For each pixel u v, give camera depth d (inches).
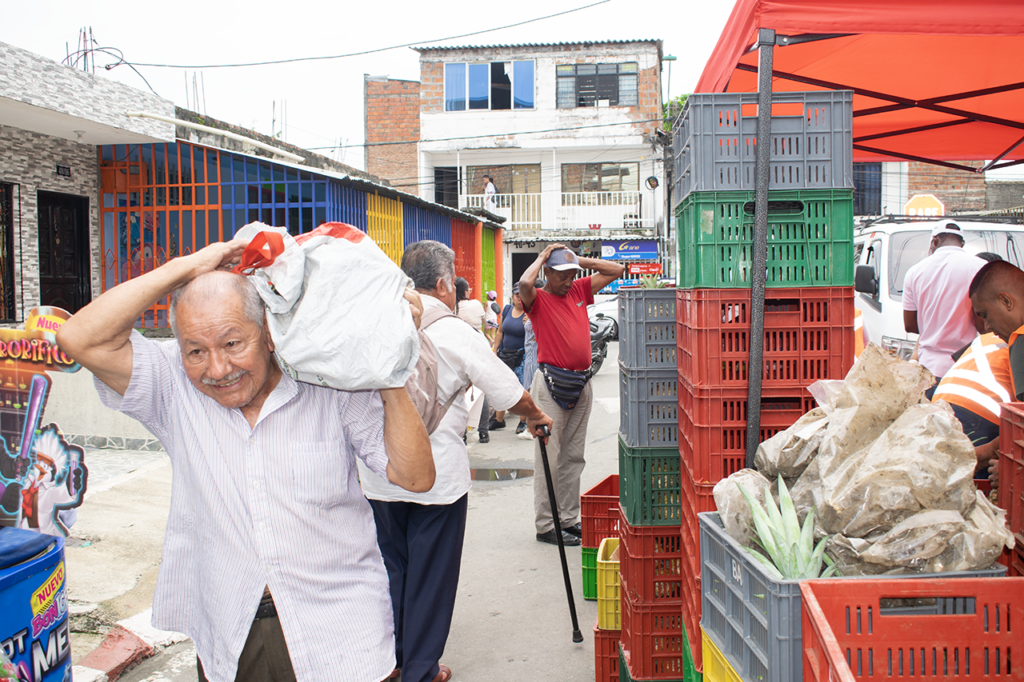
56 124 278.8
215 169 324.5
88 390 265.9
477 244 616.1
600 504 153.6
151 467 240.2
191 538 69.9
